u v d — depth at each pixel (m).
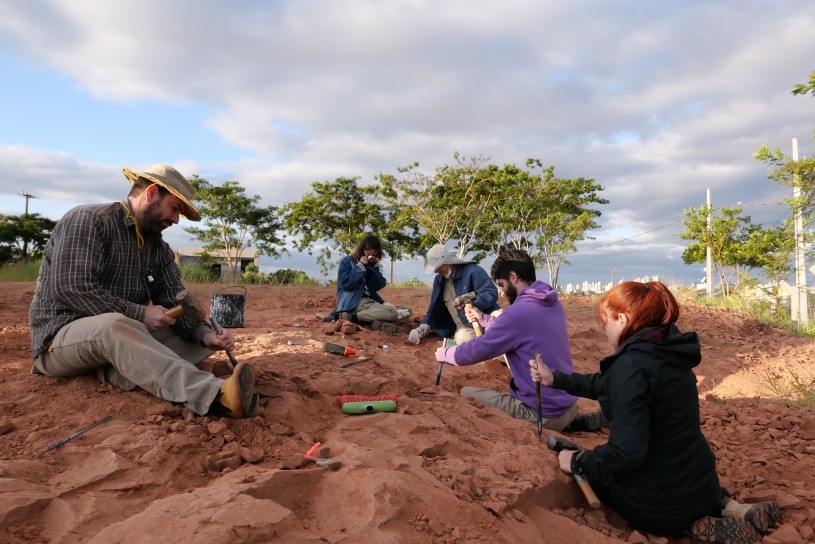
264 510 1.99
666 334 2.69
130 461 2.48
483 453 3.12
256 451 2.71
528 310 3.72
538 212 34.41
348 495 2.28
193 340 3.64
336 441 2.88
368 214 37.97
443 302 6.75
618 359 2.69
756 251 19.89
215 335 3.58
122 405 3.01
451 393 4.21
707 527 2.70
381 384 4.05
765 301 13.15
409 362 5.24
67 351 3.13
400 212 34.66
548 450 3.17
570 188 34.22
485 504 2.45
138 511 2.15
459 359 3.81
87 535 1.94
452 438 3.16
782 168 12.98
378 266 7.52
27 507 2.02
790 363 7.52
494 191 33.25
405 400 3.71
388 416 3.31
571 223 32.34
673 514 2.66
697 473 2.66
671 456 2.65
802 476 3.53
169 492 2.31
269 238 42.28
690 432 2.66
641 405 2.57
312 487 2.35
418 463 2.75
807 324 11.54
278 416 3.16
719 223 20.61
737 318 11.23
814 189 12.93
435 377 4.93
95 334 3.04
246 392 2.93
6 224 49.22
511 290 4.05
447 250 6.48
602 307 2.80
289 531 1.96
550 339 3.72
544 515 2.61
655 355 2.62
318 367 4.33
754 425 4.49
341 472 2.43
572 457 2.90
